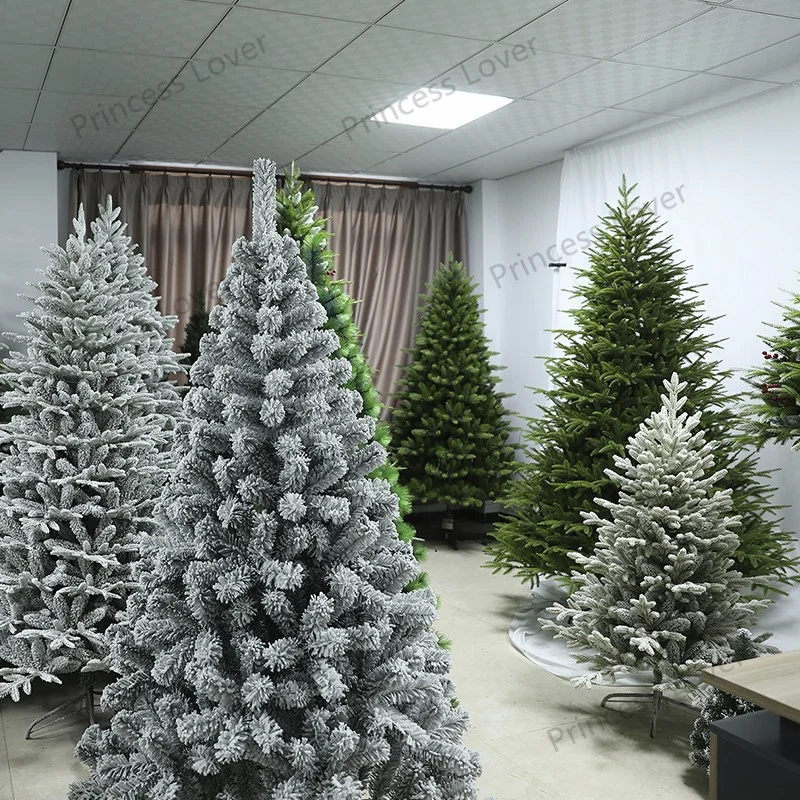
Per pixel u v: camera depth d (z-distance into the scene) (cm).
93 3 341
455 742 166
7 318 576
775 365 367
